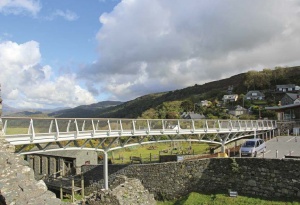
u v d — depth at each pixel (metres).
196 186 24.59
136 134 26.95
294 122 50.31
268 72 143.00
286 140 41.81
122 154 43.59
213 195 22.88
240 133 39.81
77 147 23.00
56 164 37.91
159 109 112.62
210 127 34.41
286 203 19.66
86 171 31.97
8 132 17.38
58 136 20.47
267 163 21.67
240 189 22.73
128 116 128.38
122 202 13.48
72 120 21.98
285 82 135.88
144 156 39.91
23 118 18.42
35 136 18.98
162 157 32.94
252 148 29.48
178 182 25.33
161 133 29.00
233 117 79.81
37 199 8.51
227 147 38.94
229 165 23.39
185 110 107.62
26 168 10.29
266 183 21.58
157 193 26.12
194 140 32.22
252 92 118.19
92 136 23.17
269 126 47.72
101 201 13.77
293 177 20.42
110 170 29.67
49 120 20.16
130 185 15.01
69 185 31.02
